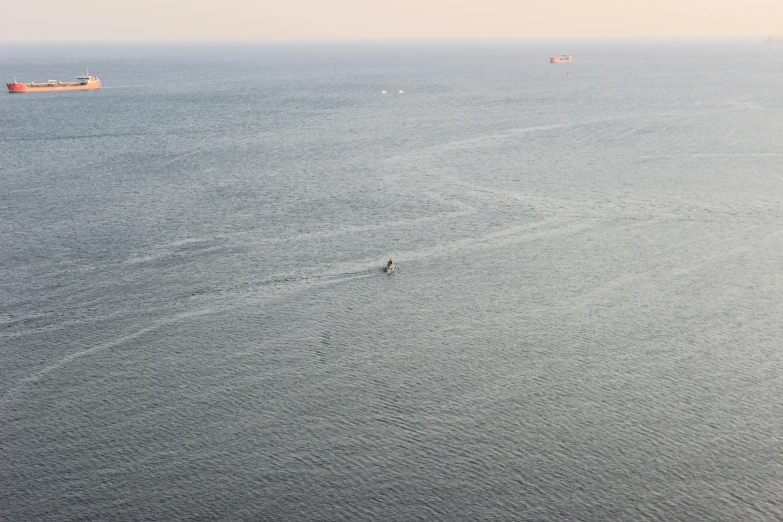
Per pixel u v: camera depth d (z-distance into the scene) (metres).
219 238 123.81
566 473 67.31
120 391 80.25
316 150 195.12
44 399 78.94
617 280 106.38
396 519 62.56
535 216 135.25
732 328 92.19
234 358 86.50
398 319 95.44
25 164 177.25
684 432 72.50
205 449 70.94
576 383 80.62
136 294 102.69
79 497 65.25
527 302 99.75
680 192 149.88
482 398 78.19
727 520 62.12
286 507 63.94
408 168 173.12
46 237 124.12
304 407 77.06
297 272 110.00
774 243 120.31
